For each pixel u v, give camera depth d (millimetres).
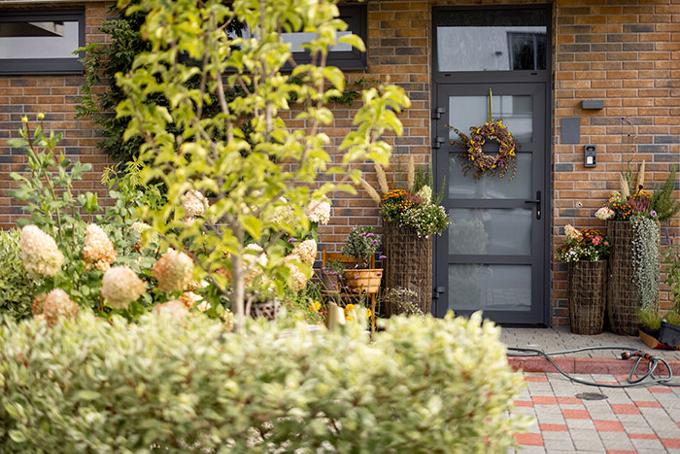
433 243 8539
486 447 2699
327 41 2861
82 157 8508
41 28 8570
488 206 8477
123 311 3852
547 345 7578
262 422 2609
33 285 4297
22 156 8562
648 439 5117
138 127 3021
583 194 8266
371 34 8273
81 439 2670
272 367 2547
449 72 8445
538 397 6164
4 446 2996
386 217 8070
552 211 8352
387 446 2512
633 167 8219
